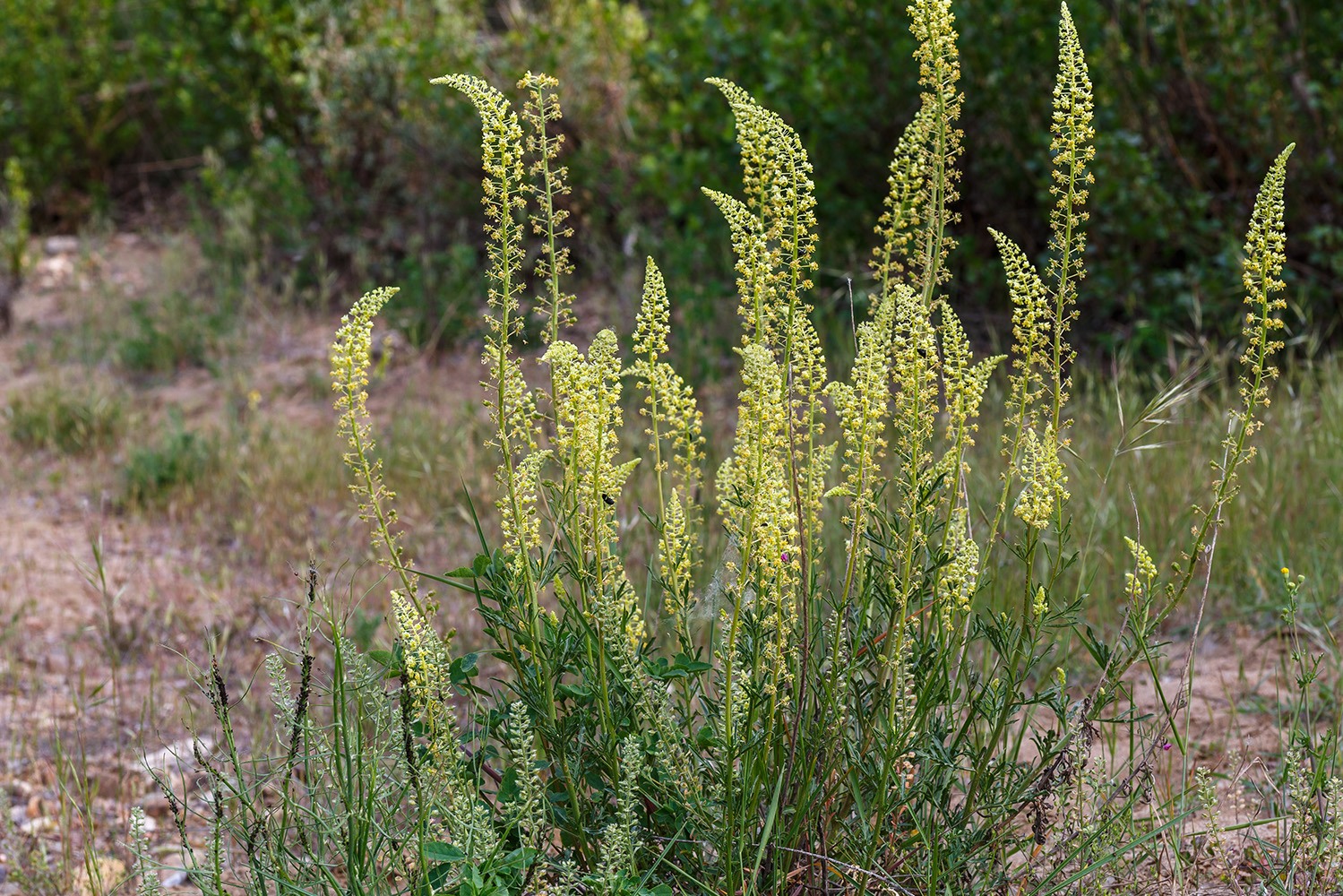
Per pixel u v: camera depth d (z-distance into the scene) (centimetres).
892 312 261
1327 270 684
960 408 240
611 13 960
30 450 741
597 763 241
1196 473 521
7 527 629
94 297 982
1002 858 257
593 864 242
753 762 233
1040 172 725
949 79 254
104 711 440
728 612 255
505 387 244
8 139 1151
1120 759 339
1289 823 287
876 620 253
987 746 246
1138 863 265
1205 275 680
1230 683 395
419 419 707
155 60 1150
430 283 845
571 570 241
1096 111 715
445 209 923
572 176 898
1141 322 657
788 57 790
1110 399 591
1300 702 305
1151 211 678
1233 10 705
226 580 552
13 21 1152
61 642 501
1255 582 451
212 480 661
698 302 758
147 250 1072
